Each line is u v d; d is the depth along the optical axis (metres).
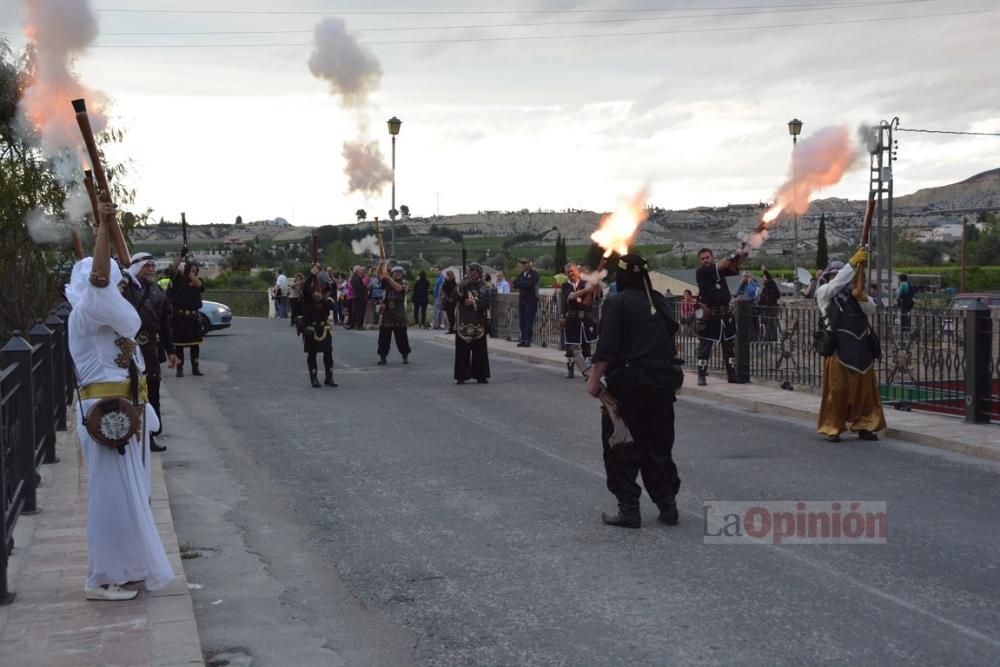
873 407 11.13
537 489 8.95
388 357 21.80
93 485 5.71
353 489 9.16
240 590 6.42
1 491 5.79
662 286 35.28
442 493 8.88
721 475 9.38
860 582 6.21
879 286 22.23
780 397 14.02
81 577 6.17
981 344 11.56
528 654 5.19
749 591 6.07
